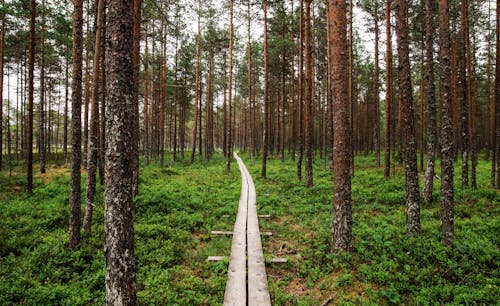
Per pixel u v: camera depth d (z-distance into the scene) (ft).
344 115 23.91
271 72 98.58
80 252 24.13
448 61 25.07
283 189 53.36
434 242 24.66
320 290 19.61
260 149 164.04
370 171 69.97
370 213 36.42
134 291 14.99
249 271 22.21
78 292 19.38
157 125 108.17
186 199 44.11
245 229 32.07
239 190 52.90
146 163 88.99
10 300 18.20
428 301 17.46
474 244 23.84
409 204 26.71
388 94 58.39
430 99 39.99
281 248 26.76
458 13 55.72
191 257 25.22
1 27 63.82
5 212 35.42
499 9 47.73
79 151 26.20
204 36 88.79
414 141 26.84
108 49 14.71
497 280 19.04
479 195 41.45
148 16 52.34
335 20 23.63
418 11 56.95
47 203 40.73
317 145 139.03
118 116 14.55
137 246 26.43
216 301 18.51
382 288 19.04
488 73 71.92
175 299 18.65
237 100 158.51
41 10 53.36
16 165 84.17
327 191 47.78
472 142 67.67
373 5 61.46
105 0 34.45
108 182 14.53
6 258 23.77
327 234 28.50
